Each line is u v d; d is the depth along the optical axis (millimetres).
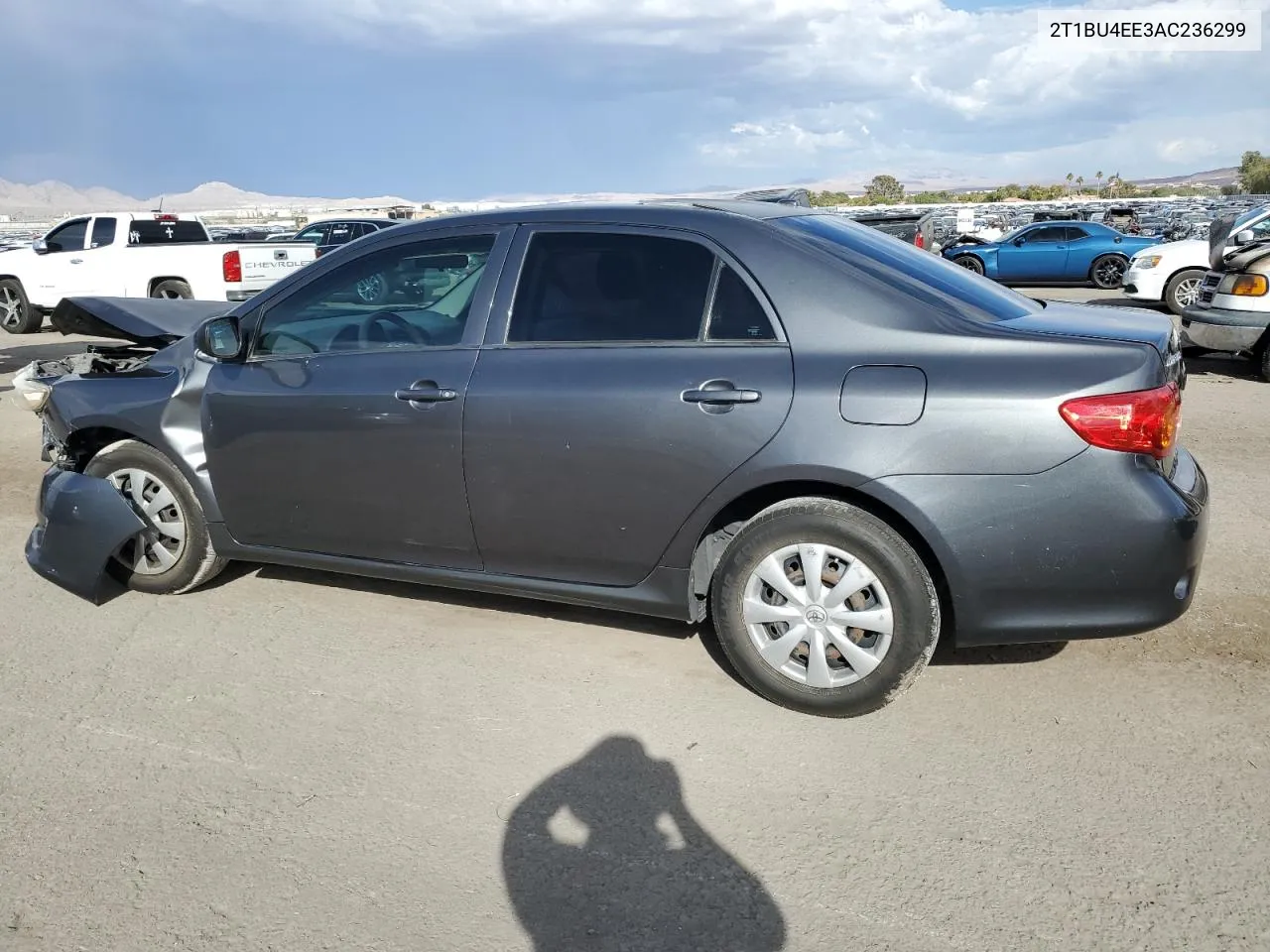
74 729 3594
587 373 3645
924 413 3234
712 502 3490
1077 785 3141
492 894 2707
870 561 3348
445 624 4414
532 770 3289
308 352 4270
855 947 2492
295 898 2699
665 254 3691
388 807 3096
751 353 3463
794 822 2992
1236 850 2814
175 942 2545
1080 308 3955
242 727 3588
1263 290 9734
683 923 2590
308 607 4629
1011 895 2654
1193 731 3443
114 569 4773
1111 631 3277
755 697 3721
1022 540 3205
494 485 3812
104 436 4855
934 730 3479
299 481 4223
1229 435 7641
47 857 2889
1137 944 2473
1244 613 4387
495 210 4055
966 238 23953
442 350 3934
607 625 4367
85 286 15242
